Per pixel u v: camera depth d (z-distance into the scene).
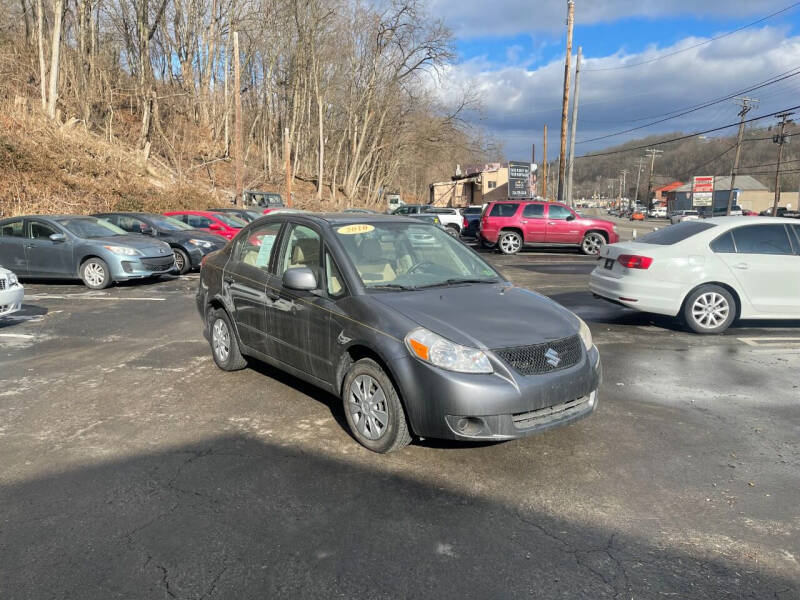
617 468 3.79
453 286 4.54
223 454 3.99
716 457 3.97
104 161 25.14
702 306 7.56
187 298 10.62
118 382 5.59
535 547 2.93
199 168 36.84
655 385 5.54
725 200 85.12
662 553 2.88
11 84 28.12
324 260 4.56
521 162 51.59
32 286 12.14
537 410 3.75
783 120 55.09
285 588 2.62
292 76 48.53
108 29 36.34
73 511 3.25
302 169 54.28
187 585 2.63
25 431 4.39
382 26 43.53
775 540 3.00
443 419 3.61
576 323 4.25
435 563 2.79
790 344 7.13
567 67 30.02
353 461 3.88
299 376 4.82
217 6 40.00
